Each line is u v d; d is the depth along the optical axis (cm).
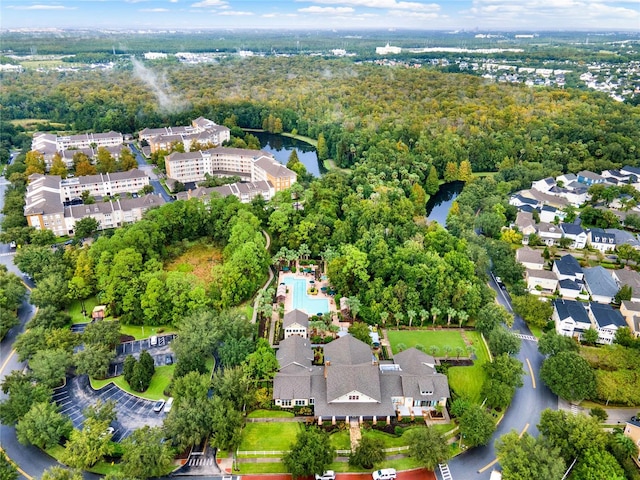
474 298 18288
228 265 19238
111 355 15575
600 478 11388
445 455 12181
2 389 14238
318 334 17400
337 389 13912
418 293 18650
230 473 12344
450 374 15838
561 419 13012
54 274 19088
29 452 12900
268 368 14825
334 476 12181
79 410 14200
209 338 15862
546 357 17000
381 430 13575
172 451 12269
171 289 17938
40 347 15575
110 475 11294
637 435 12638
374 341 17162
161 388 15138
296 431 13538
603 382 14612
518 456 11825
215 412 12912
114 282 18238
